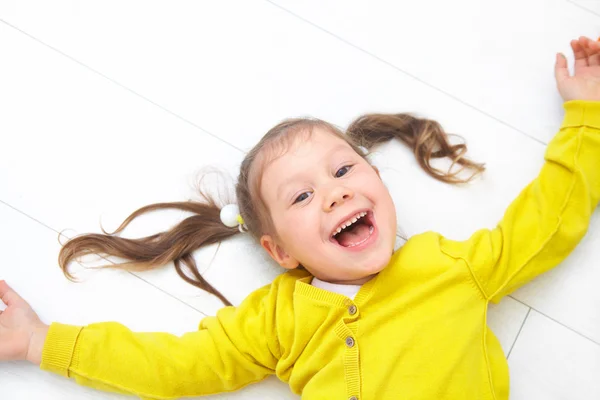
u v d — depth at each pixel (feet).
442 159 4.36
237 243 4.33
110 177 4.43
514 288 3.85
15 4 4.65
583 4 4.56
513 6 4.60
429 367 3.54
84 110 4.51
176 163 4.45
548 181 3.85
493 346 3.83
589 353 4.04
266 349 3.87
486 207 4.27
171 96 4.53
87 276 4.27
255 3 4.65
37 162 4.43
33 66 4.57
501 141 4.38
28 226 4.34
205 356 3.84
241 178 3.97
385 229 3.61
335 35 4.60
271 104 4.51
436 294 3.64
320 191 3.59
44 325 3.96
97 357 3.81
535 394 4.00
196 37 4.62
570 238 3.78
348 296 3.74
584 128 3.85
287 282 3.97
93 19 4.64
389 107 4.49
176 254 4.27
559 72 4.25
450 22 4.59
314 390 3.71
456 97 4.47
